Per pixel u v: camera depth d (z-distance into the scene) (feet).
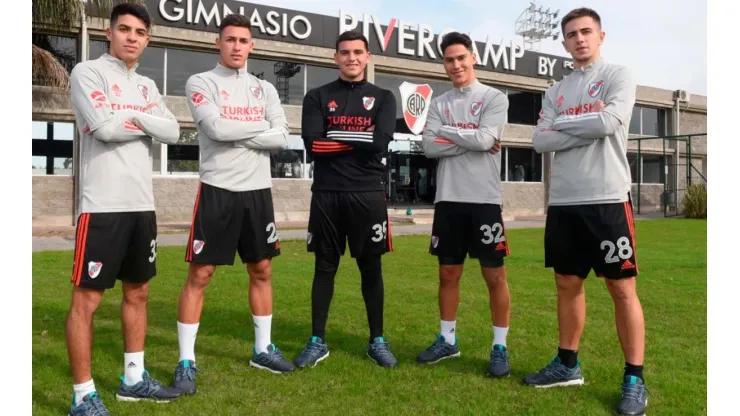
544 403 9.77
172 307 16.81
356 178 12.16
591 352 12.55
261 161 11.70
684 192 72.54
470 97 12.55
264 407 9.47
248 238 11.41
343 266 24.95
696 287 20.34
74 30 44.55
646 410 9.50
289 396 10.00
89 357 9.13
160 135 9.88
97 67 9.63
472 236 12.07
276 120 11.95
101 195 9.32
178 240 36.73
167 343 13.17
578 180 10.52
